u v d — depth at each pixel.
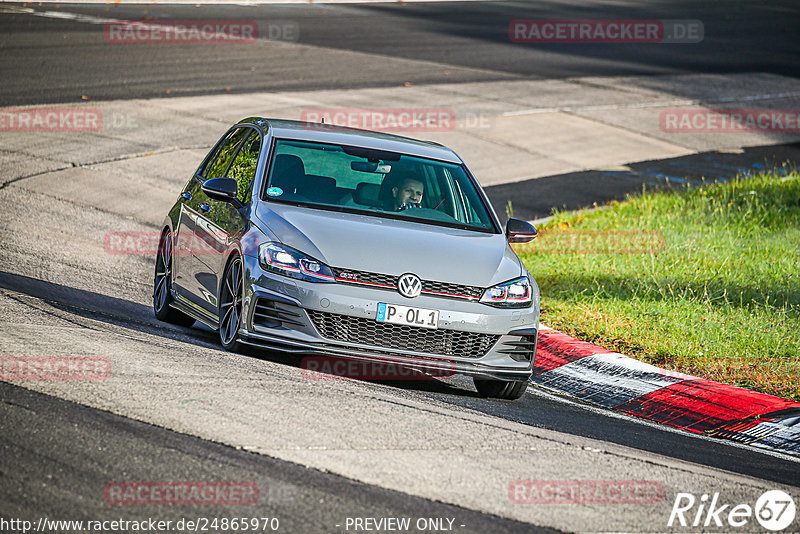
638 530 17.00
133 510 15.38
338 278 25.00
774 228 51.97
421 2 162.75
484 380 27.70
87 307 31.06
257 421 20.06
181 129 68.88
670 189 65.75
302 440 19.28
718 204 56.41
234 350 26.45
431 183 29.77
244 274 25.66
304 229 26.08
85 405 19.86
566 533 16.44
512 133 78.50
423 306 25.17
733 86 109.31
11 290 30.98
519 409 26.02
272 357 26.70
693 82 109.44
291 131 30.47
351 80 92.69
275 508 15.98
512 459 20.05
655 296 39.19
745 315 36.69
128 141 64.25
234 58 98.69
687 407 28.30
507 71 105.69
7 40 95.44
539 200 60.59
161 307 32.34
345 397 22.86
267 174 28.41
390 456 19.08
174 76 86.69
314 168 28.97
